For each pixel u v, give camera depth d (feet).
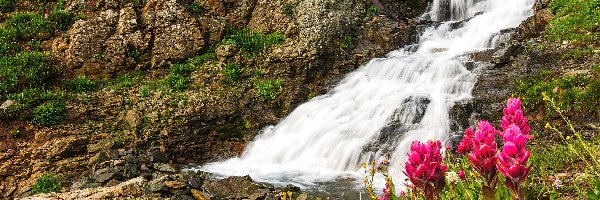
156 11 48.37
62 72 43.55
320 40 46.32
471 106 34.27
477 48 45.44
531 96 32.78
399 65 42.93
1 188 32.17
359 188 28.32
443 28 51.19
